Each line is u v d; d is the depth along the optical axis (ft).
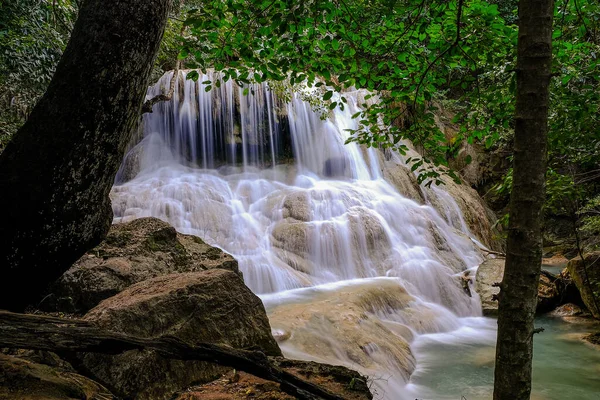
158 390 9.20
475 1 10.91
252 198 38.78
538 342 24.27
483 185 55.01
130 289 11.82
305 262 31.55
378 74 12.46
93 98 8.35
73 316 12.78
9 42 29.48
